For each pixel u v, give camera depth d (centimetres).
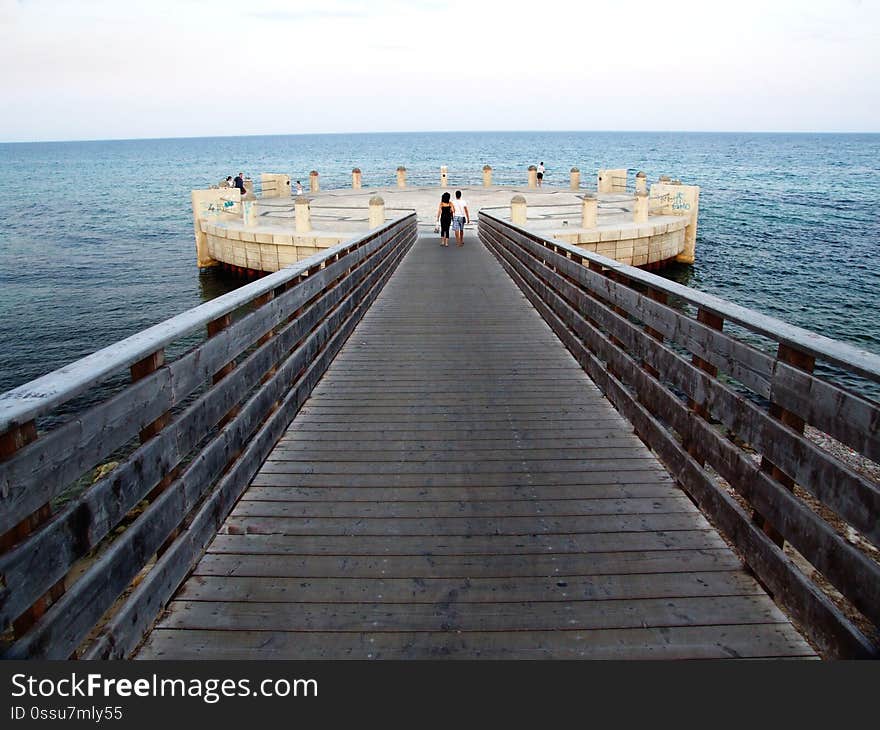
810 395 252
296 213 2150
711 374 370
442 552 329
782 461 272
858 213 4334
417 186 4275
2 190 7794
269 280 438
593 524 357
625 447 463
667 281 428
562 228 2075
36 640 182
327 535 346
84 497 209
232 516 365
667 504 379
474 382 624
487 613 280
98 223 4484
